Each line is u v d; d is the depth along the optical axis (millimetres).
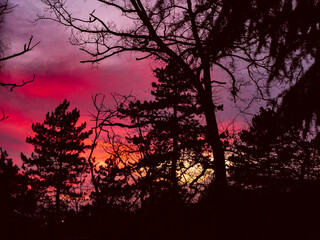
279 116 5039
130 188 8812
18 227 14398
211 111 10961
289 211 6613
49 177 22516
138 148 9555
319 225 6020
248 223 6637
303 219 6336
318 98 4598
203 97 11195
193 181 9047
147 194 8500
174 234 6906
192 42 11312
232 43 7711
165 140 9867
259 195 7520
